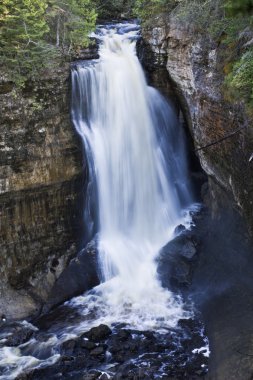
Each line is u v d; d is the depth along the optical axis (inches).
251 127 366.6
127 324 415.8
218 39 432.5
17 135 438.6
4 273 450.9
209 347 374.9
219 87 424.5
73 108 491.5
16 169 441.7
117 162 522.9
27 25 448.5
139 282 473.1
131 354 375.2
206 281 451.2
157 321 418.0
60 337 405.1
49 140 458.6
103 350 378.6
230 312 394.0
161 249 498.3
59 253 486.3
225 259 451.2
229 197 458.6
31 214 462.6
